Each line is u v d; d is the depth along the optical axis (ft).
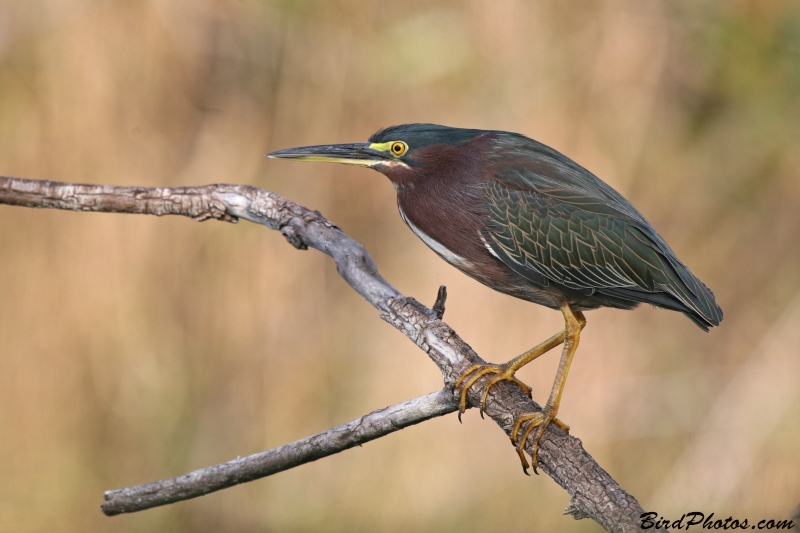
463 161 25.05
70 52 42.37
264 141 44.45
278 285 42.32
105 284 41.01
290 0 44.73
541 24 44.19
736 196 46.47
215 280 42.11
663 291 24.27
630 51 44.45
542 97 43.55
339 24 44.73
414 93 44.55
